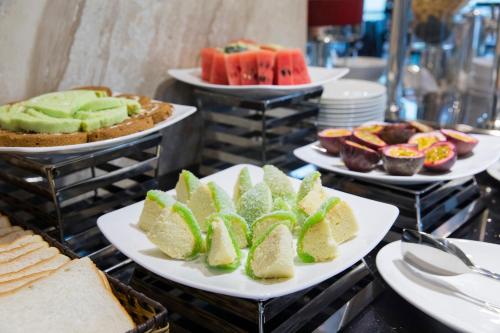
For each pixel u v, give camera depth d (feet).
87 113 2.91
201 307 2.33
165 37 4.02
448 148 3.40
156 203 2.53
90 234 2.94
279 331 2.18
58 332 1.93
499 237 3.03
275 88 3.70
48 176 2.66
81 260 2.30
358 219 2.68
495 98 5.18
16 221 2.77
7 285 2.18
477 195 3.56
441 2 5.33
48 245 2.55
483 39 6.90
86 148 2.69
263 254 2.17
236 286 2.11
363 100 4.51
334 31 6.05
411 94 6.34
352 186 3.45
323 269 2.22
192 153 4.45
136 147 3.01
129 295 2.07
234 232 2.46
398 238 2.97
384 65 6.66
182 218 2.32
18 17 3.18
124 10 3.68
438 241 2.45
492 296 2.23
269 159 3.91
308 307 2.31
